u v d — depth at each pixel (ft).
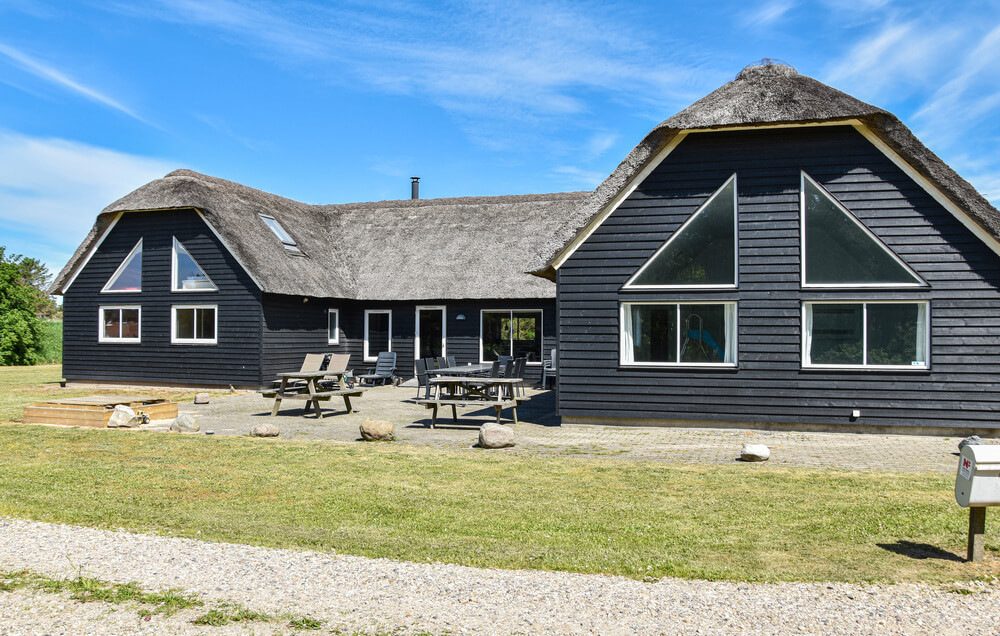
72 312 76.02
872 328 40.83
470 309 77.10
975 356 39.45
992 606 15.10
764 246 41.93
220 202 70.33
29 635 13.56
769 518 21.77
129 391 68.13
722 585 16.22
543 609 14.78
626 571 17.02
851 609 14.88
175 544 19.02
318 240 83.05
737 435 40.19
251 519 21.56
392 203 95.86
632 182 43.34
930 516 21.81
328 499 24.18
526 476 28.02
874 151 40.70
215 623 14.05
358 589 15.81
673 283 43.06
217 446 35.06
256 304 67.51
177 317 71.46
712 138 42.65
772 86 41.73
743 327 42.09
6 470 29.09
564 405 44.24
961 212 39.34
